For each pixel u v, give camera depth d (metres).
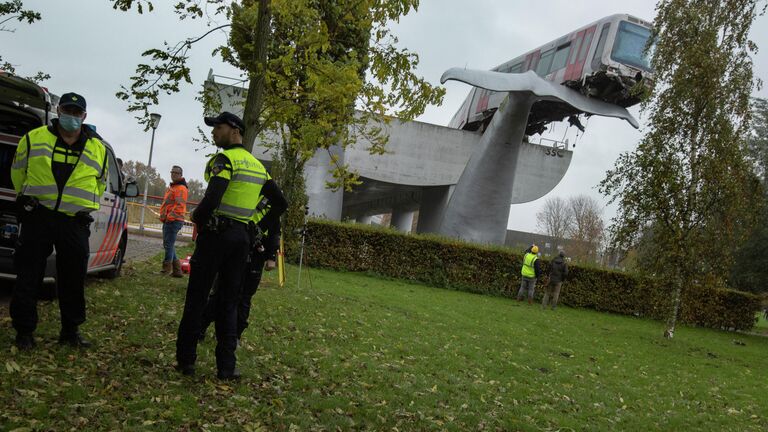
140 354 5.38
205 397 4.63
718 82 15.80
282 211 5.81
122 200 9.56
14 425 3.57
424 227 39.53
